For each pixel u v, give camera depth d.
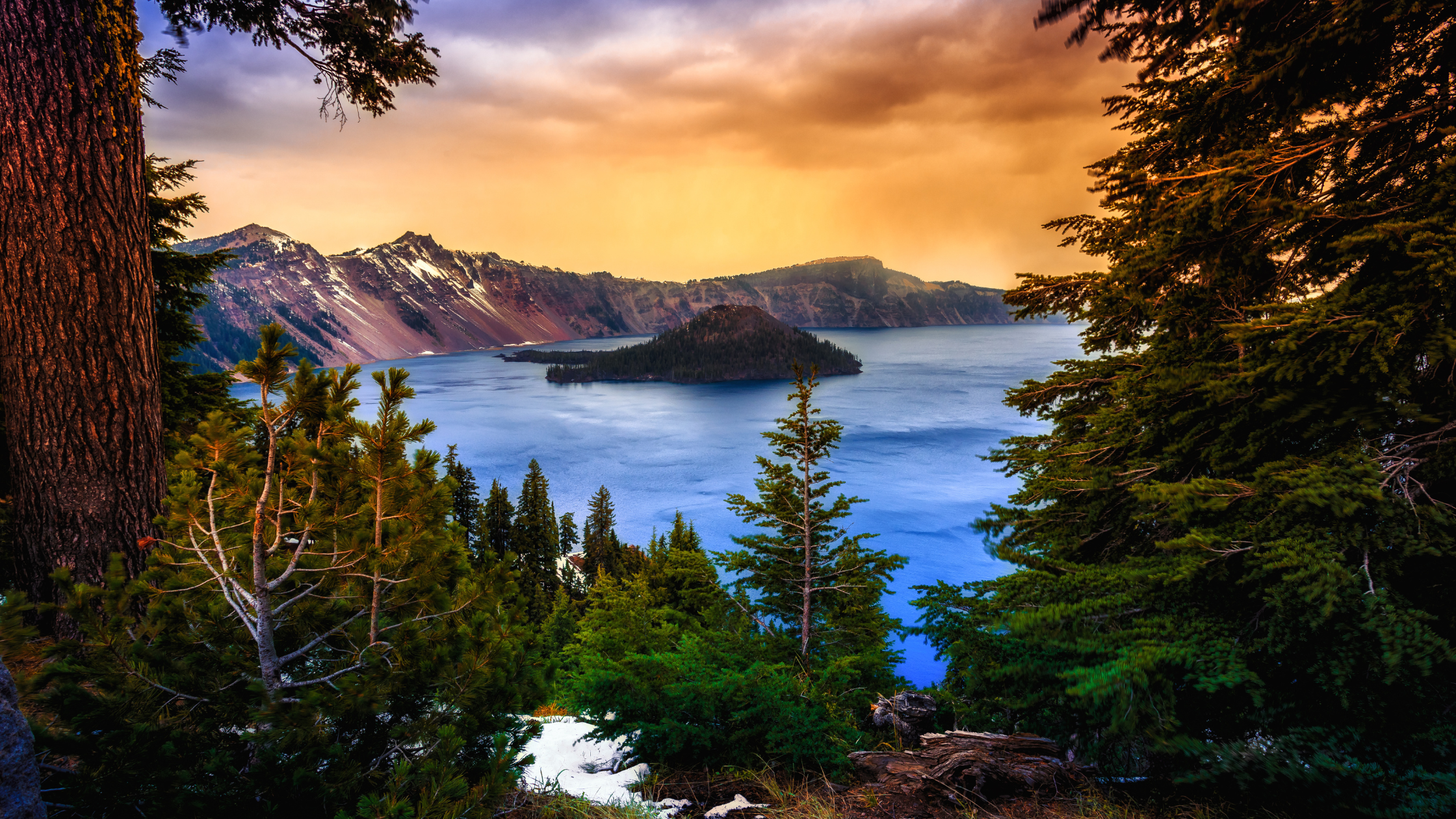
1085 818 3.74
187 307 11.29
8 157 4.38
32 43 4.37
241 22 6.45
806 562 7.47
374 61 6.95
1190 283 4.92
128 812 2.53
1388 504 3.28
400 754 3.10
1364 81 3.80
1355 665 3.31
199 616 3.04
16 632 2.61
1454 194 3.28
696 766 4.87
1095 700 3.58
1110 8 2.90
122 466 4.75
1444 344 3.04
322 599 3.42
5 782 2.13
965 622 5.45
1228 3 3.20
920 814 3.95
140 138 4.96
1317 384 3.68
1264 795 3.38
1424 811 2.97
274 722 2.73
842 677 5.79
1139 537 5.26
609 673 4.95
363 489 3.31
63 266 4.50
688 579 7.77
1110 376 6.03
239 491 3.17
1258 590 3.62
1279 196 4.09
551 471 140.00
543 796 4.11
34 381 4.51
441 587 3.53
